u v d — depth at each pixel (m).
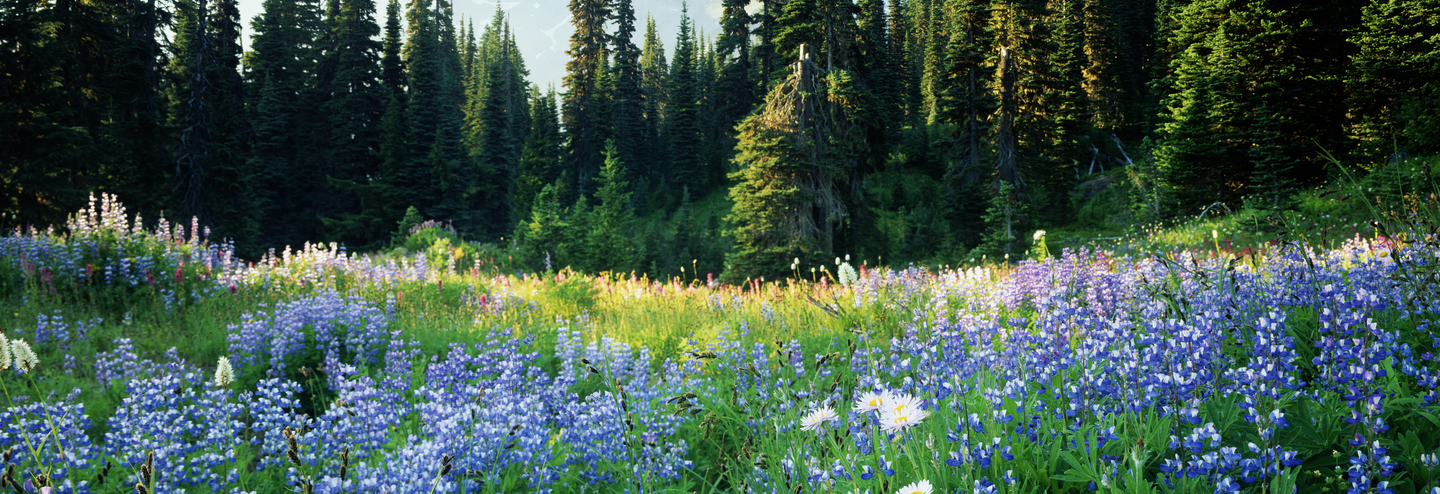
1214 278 4.70
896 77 61.03
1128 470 2.50
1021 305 7.45
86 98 30.75
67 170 26.86
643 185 75.88
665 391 5.39
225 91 36.28
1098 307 4.84
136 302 10.75
